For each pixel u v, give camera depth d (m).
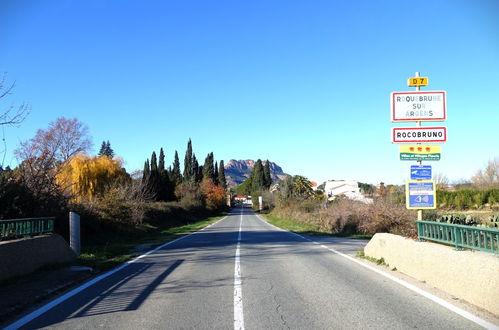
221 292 7.69
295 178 64.81
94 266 10.85
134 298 7.24
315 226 33.06
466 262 6.70
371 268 10.23
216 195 85.31
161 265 11.56
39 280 8.54
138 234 24.64
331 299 6.93
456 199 38.09
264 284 8.45
